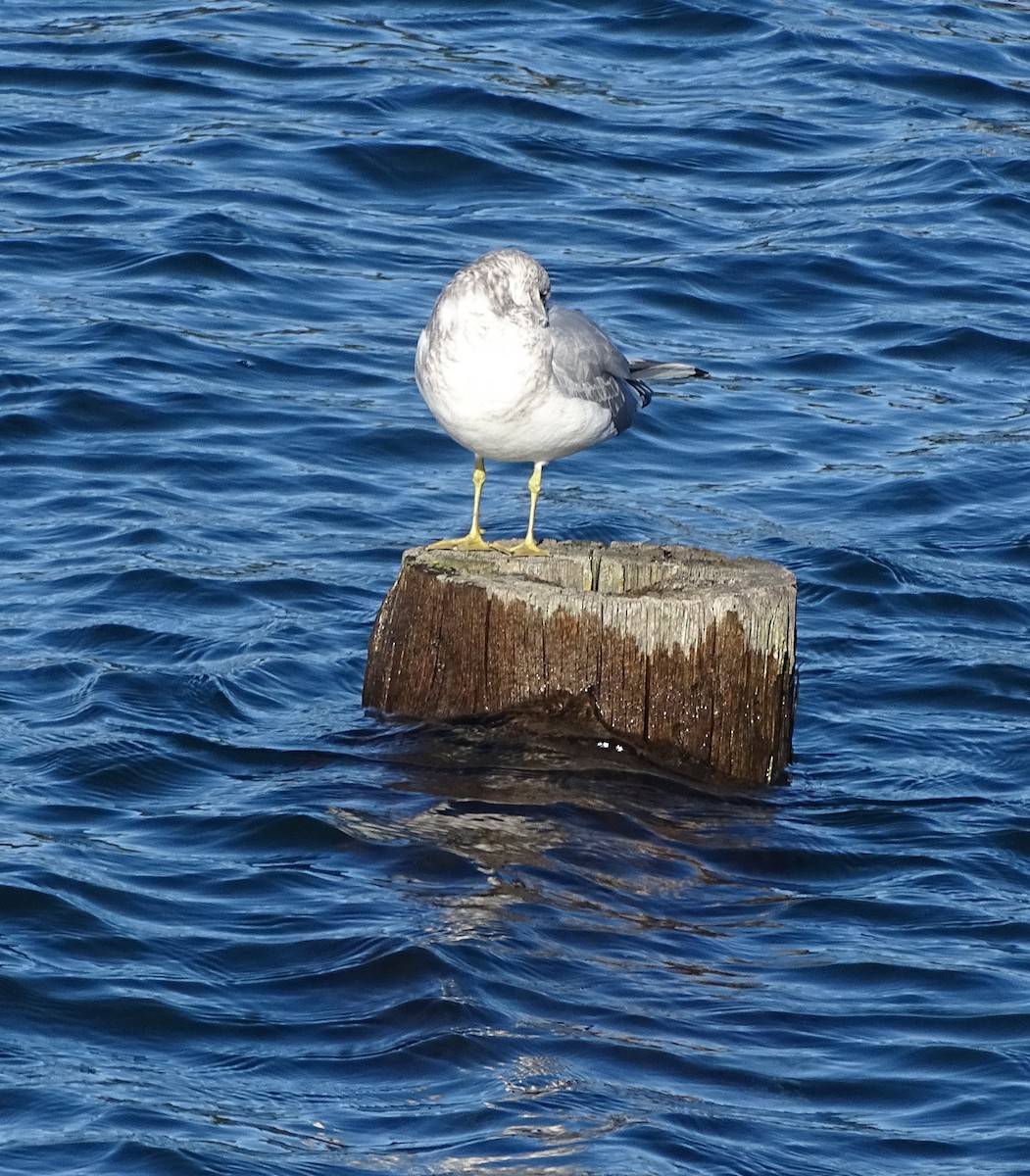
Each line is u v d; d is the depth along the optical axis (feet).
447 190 78.95
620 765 40.73
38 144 80.59
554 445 40.40
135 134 81.87
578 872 37.17
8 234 72.13
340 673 46.24
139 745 41.39
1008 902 37.27
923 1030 32.30
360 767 40.91
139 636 46.91
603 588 41.81
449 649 41.16
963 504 58.13
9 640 46.29
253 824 38.11
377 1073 30.22
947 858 38.91
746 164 83.10
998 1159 28.76
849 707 46.37
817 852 38.75
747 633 40.50
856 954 34.81
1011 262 75.72
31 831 37.50
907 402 64.95
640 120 86.53
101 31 92.89
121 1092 29.45
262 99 86.02
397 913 34.91
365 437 60.34
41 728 41.98
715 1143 28.73
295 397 62.49
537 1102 29.53
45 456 57.41
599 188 79.71
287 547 53.11
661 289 71.36
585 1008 32.30
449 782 40.24
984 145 85.56
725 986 33.45
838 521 56.85
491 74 89.61
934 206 79.77
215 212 75.00
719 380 65.41
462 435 40.06
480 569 41.55
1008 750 44.42
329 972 32.91
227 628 47.93
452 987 32.42
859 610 51.78
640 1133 28.78
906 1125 29.58
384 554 53.16
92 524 53.26
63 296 67.92
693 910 36.19
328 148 80.94
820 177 82.33
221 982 32.60
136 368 63.05
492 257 38.42
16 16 95.14
